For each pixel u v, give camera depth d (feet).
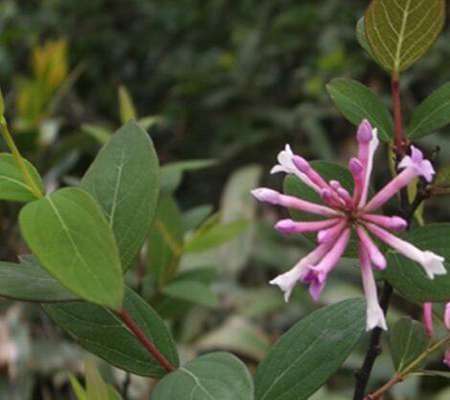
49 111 2.43
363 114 0.98
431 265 0.84
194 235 1.53
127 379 1.36
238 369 0.84
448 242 0.91
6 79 3.42
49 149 2.40
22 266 0.90
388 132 0.98
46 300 0.87
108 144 0.92
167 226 1.48
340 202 0.86
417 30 0.95
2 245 1.94
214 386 0.83
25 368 2.22
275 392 0.93
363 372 0.98
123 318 0.90
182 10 4.31
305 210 0.87
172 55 4.18
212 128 3.72
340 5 3.63
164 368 0.91
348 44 3.54
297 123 3.47
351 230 0.89
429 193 0.93
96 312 0.94
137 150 0.92
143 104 4.15
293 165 0.89
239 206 2.88
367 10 0.94
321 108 3.46
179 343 2.45
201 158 3.67
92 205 0.82
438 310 1.08
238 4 4.17
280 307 2.72
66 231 0.81
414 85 3.39
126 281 1.52
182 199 3.70
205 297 1.44
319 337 0.94
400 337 0.99
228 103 3.74
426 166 0.85
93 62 4.26
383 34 0.96
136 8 4.42
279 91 3.75
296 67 3.75
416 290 0.91
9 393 2.18
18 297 0.87
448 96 0.97
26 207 0.82
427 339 0.98
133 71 4.32
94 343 0.94
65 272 0.79
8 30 3.30
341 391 2.44
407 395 2.35
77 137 2.12
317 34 3.66
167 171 1.44
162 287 1.48
